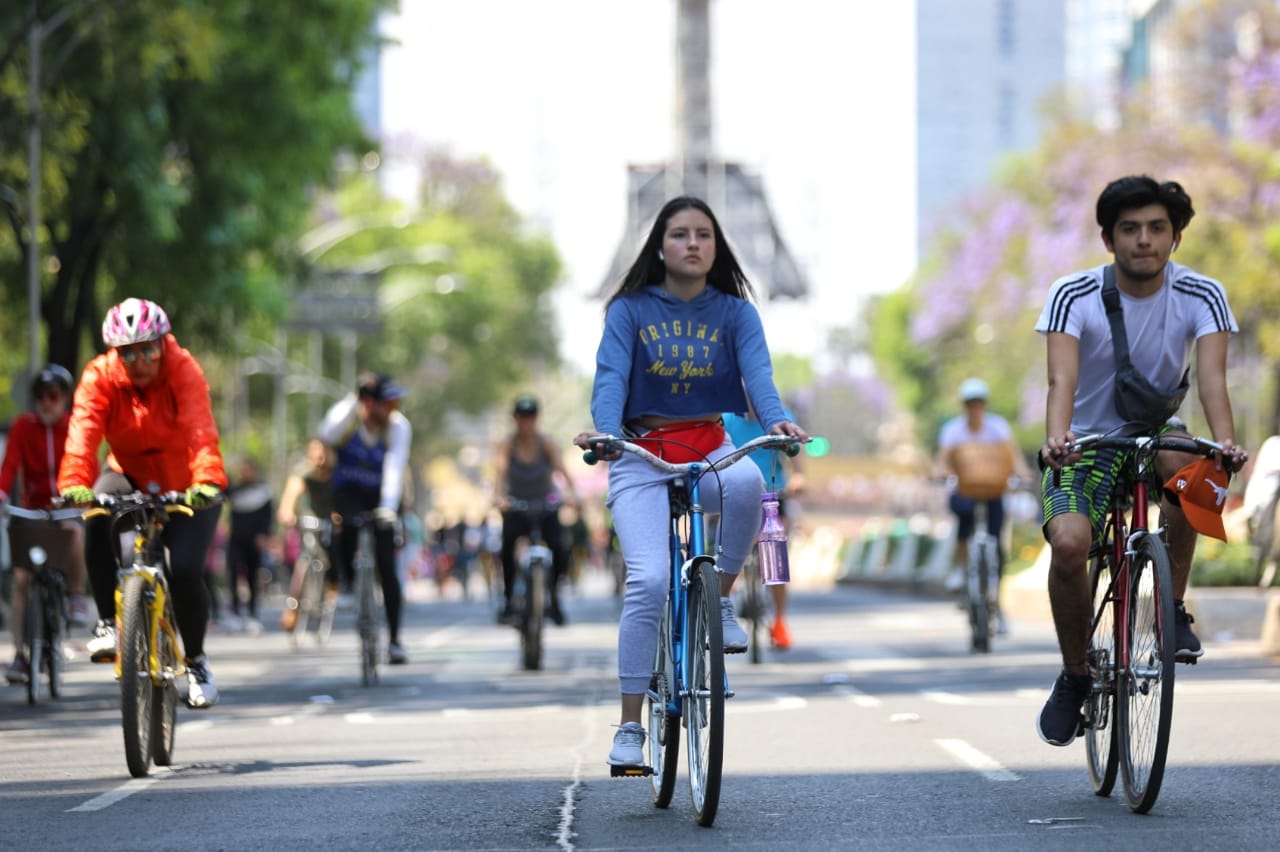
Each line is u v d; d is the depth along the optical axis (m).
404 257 165.00
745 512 19.83
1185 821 18.80
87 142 74.06
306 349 194.50
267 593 118.00
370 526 39.16
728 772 23.48
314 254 157.50
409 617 79.12
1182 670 37.22
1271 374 152.50
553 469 42.34
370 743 27.48
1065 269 136.38
